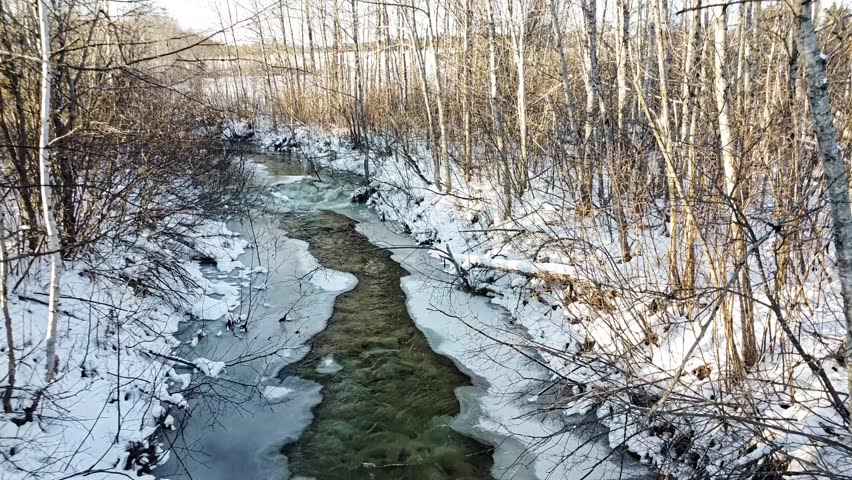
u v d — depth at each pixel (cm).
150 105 1068
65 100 723
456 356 818
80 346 640
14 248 711
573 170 1195
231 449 620
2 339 579
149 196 956
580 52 1064
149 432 588
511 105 1333
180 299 881
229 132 2478
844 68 677
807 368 526
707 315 651
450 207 1334
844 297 356
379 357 820
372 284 1082
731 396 536
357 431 661
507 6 1138
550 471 545
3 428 493
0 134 677
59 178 747
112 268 796
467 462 608
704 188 609
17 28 647
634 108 1059
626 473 554
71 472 495
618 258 854
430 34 1371
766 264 658
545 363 756
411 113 1936
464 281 1007
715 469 498
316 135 2433
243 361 750
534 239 999
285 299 998
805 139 541
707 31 821
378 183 1697
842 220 344
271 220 1477
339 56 2355
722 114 538
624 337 701
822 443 434
